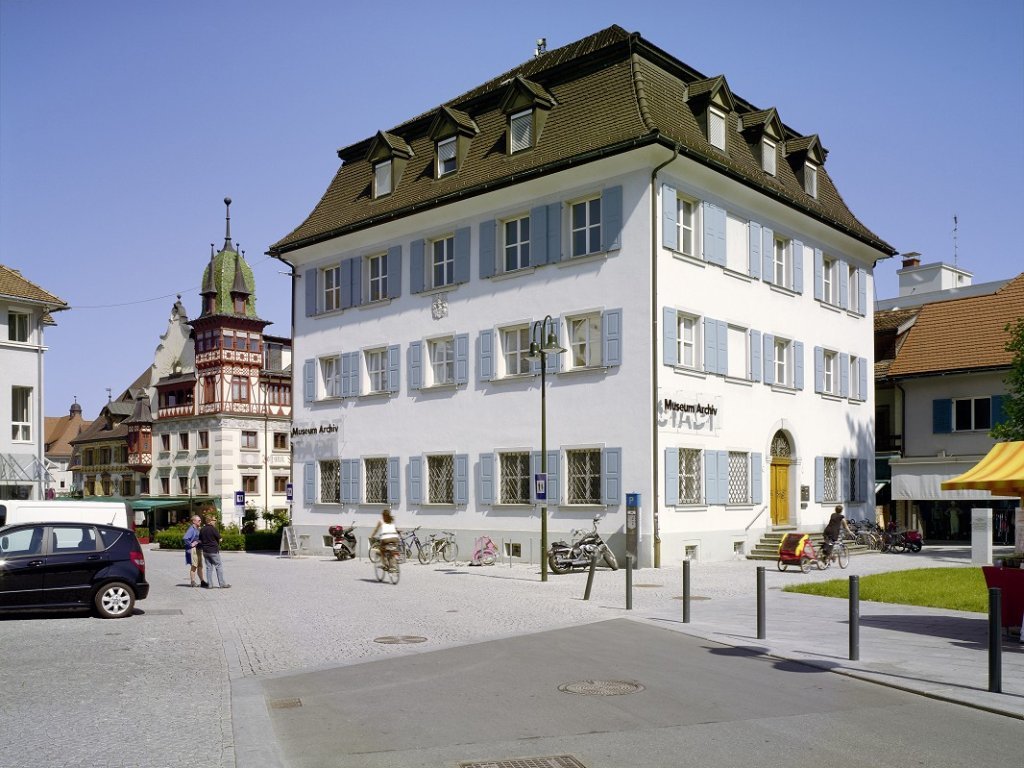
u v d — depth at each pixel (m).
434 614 15.81
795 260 30.69
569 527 25.56
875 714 8.37
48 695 9.31
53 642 12.95
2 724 8.08
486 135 29.59
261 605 17.48
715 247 26.80
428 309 30.36
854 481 33.50
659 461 24.19
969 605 15.91
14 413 40.00
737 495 27.31
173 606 17.47
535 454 26.72
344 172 35.44
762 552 26.89
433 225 30.39
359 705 8.87
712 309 26.50
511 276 27.72
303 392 35.22
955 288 48.19
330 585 21.56
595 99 26.41
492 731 7.86
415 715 8.45
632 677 10.07
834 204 33.53
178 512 68.31
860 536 30.45
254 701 9.00
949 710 8.52
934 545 35.53
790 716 8.30
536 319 26.97
